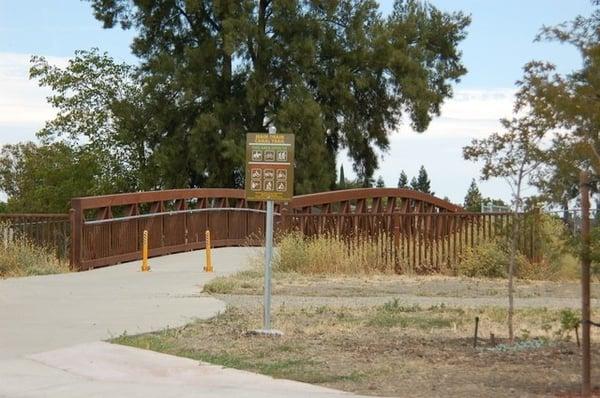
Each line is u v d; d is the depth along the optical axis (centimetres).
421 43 4341
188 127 4219
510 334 1098
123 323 1287
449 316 1366
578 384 849
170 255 2750
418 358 1003
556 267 2102
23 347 1090
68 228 2356
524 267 2094
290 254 2183
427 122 4150
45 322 1298
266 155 1152
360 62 4109
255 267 2241
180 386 876
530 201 1013
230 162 4059
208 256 2241
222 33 3997
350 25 4112
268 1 4159
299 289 1802
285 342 1115
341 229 2303
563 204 1011
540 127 1008
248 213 3334
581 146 810
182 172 4206
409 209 3509
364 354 1031
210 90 4062
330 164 4194
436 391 827
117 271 2211
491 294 1748
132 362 991
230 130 3981
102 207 2425
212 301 1567
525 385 848
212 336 1163
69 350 1066
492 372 916
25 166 4975
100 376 934
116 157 4503
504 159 1070
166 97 4194
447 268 2180
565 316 977
